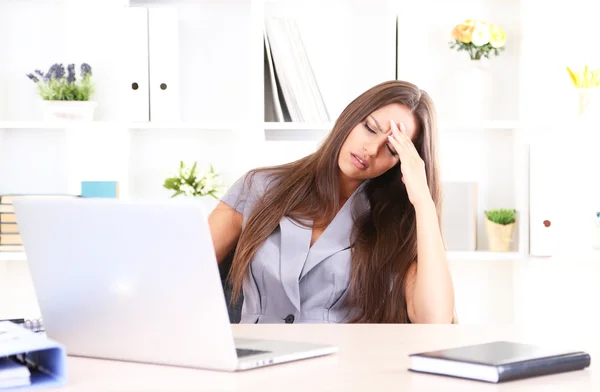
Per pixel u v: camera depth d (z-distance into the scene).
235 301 2.02
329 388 0.87
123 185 2.89
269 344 1.13
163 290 0.98
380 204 2.09
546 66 2.97
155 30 2.79
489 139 3.11
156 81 2.80
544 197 2.88
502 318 3.14
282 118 2.88
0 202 2.78
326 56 3.05
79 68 3.02
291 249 2.00
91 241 1.02
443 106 3.09
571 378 0.93
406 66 2.97
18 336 0.93
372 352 1.12
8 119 3.00
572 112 3.02
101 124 2.81
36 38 3.02
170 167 3.06
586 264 3.11
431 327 1.40
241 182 2.17
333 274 1.99
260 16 2.83
